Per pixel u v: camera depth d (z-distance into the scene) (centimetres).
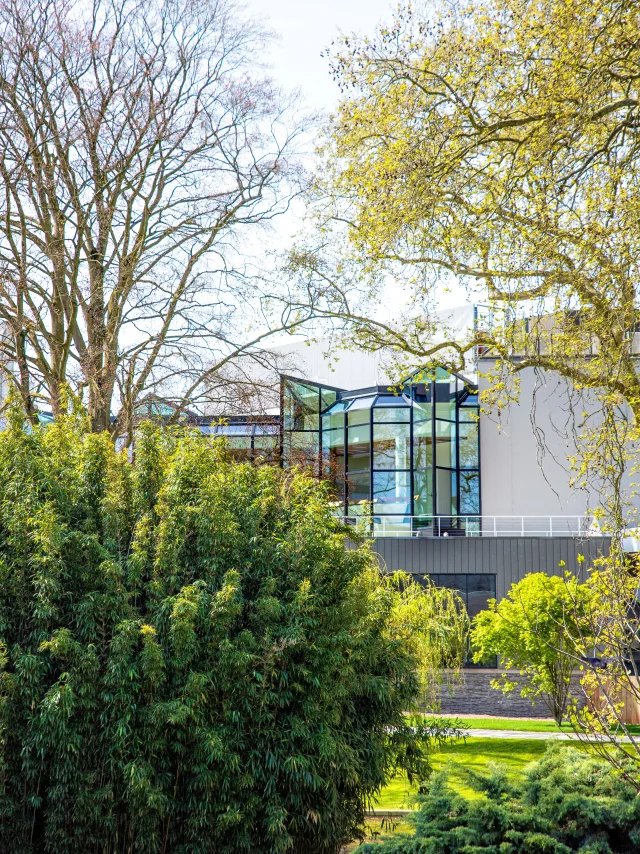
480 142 1002
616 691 682
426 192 1005
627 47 853
